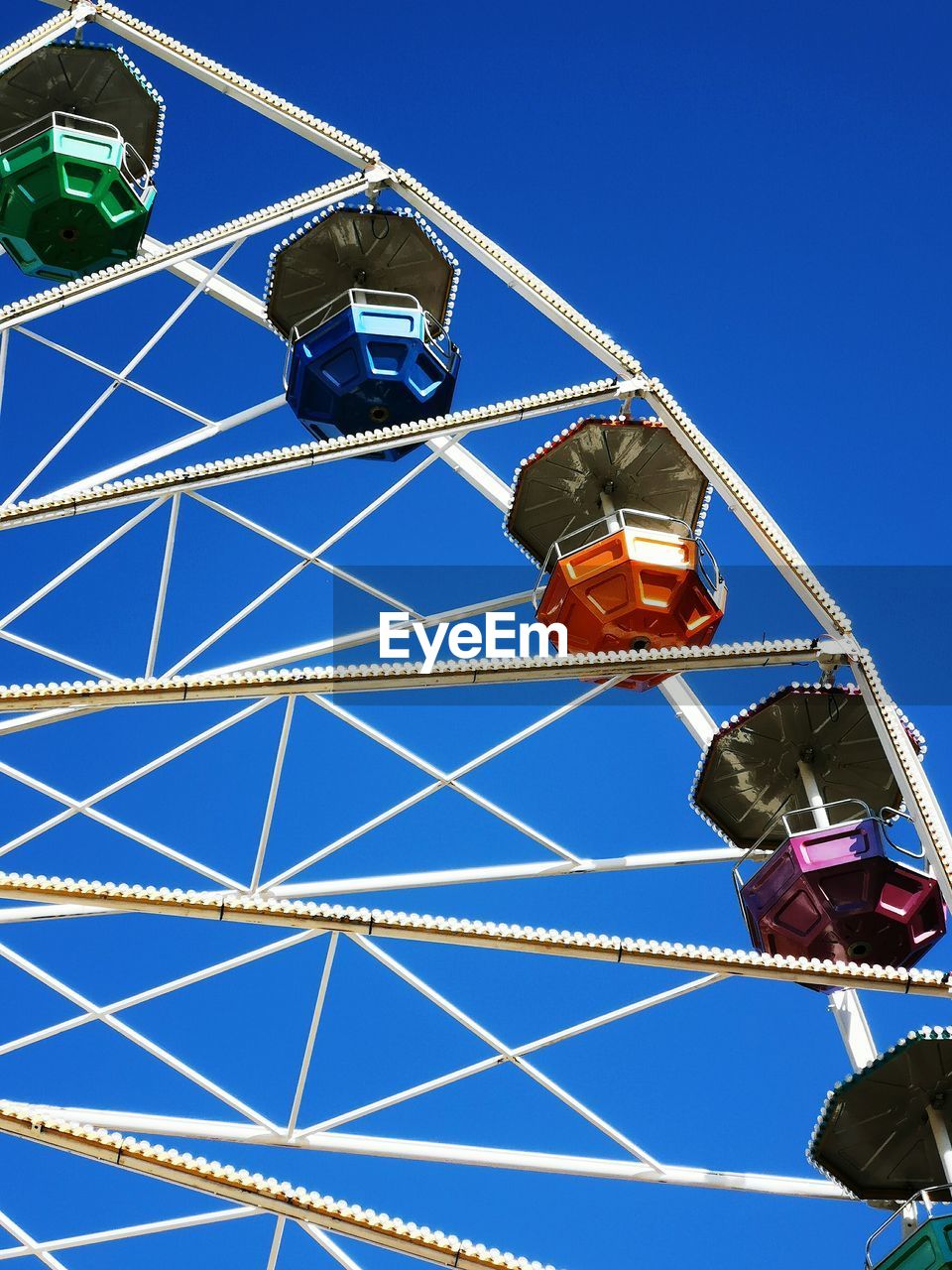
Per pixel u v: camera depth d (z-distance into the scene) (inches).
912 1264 657.6
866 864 820.6
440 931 586.9
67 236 1057.5
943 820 725.9
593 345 882.8
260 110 984.9
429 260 1056.2
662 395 855.1
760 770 960.9
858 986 611.5
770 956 609.3
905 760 742.5
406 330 996.6
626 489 1021.8
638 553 909.2
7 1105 538.6
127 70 1058.1
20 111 1073.5
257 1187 556.4
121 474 915.4
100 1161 546.3
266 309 1071.6
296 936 767.1
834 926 820.6
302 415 1016.2
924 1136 749.9
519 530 1039.0
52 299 852.0
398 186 984.9
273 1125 718.5
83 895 557.3
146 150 1098.7
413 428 802.2
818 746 944.9
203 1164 553.9
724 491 830.5
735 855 863.1
